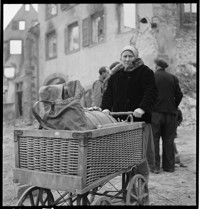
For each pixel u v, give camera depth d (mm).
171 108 4414
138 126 2664
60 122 2133
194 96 8398
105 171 2186
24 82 13539
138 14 8609
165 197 3357
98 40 10766
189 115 8398
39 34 13336
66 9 11797
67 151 1978
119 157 2373
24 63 13578
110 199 2361
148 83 2887
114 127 2264
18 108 13820
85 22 10781
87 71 10680
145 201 2719
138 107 2932
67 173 1976
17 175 2176
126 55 2961
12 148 6551
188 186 3701
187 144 6613
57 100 2172
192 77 8531
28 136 2150
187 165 4863
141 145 2777
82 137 1900
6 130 10828
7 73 13781
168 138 4477
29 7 13617
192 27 8617
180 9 8531
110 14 9586
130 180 2641
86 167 1949
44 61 13008
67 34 11867
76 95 2154
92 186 1994
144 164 2871
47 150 2068
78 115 2111
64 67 11828
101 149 2127
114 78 3146
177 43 8516
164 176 4234
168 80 4418
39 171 2086
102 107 3170
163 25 8344
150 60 8227
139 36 8562
